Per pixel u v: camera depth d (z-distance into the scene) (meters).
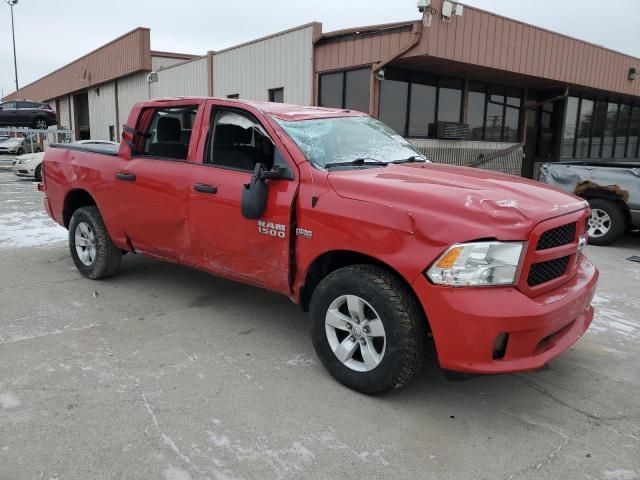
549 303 2.99
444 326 2.90
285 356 3.89
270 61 15.20
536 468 2.68
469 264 2.86
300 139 3.86
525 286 2.96
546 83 15.95
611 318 4.90
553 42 14.50
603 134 20.19
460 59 11.99
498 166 16.33
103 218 5.27
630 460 2.76
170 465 2.61
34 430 2.86
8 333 4.17
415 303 3.12
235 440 2.83
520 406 3.29
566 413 3.22
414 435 2.94
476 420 3.11
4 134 32.09
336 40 13.16
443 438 2.92
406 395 3.38
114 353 3.85
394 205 3.12
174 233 4.56
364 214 3.21
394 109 13.28
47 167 5.95
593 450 2.84
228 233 4.07
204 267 4.42
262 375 3.58
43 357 3.75
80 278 5.73
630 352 4.14
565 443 2.90
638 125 21.91
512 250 2.88
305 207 3.52
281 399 3.27
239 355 3.89
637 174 8.02
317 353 3.56
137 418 3.00
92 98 30.45
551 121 18.25
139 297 5.13
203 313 4.74
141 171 4.75
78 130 34.78
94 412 3.05
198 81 18.78
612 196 8.31
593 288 3.49
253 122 4.09
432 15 11.14
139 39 23.22
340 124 4.40
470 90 15.16
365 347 3.30
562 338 3.23
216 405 3.17
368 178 3.43
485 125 15.89
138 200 4.79
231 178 4.07
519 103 16.97
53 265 6.27
